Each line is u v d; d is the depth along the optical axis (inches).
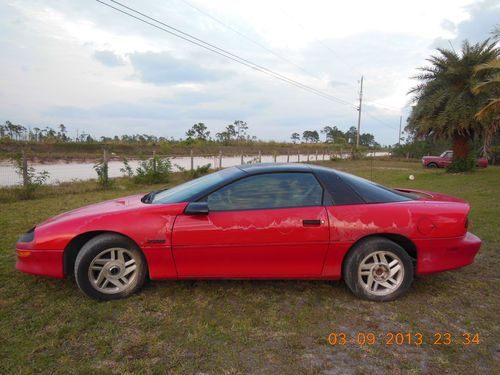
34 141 1108.5
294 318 116.3
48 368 90.0
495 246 195.6
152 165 523.5
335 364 93.4
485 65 436.8
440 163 987.9
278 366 92.0
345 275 129.6
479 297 133.8
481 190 432.5
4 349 97.4
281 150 1761.8
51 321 112.4
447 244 130.2
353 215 126.7
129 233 123.3
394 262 129.0
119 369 89.7
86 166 796.0
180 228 123.0
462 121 617.9
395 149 1743.4
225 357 95.4
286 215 124.8
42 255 124.7
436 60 667.4
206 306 123.3
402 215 128.0
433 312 122.0
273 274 128.1
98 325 110.4
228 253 124.6
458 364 94.2
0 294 130.6
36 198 366.3
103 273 125.5
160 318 115.3
